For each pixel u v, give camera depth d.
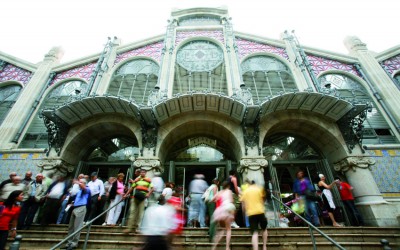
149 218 2.96
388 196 7.80
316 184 8.53
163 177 8.72
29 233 5.27
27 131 9.95
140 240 5.05
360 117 8.27
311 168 9.03
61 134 8.62
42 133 9.92
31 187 6.00
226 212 4.14
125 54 12.76
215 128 9.27
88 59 12.50
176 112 8.76
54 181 6.46
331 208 6.46
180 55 12.09
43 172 8.11
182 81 11.07
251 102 8.60
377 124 9.66
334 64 11.87
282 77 11.40
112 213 6.14
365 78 10.99
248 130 8.60
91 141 9.62
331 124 8.88
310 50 12.38
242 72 11.44
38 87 11.31
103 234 5.18
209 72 11.23
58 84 11.69
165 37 12.71
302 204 6.48
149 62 12.19
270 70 11.62
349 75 11.41
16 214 4.33
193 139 9.91
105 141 9.95
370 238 5.27
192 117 8.95
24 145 9.55
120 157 9.52
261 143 8.38
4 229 3.97
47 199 6.08
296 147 9.68
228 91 10.34
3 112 10.67
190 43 12.80
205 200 5.60
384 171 8.30
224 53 11.91
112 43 13.05
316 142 9.55
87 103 8.41
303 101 8.48
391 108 9.91
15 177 5.23
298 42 12.29
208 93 8.01
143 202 5.54
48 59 12.70
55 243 4.72
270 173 8.41
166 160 9.38
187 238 5.16
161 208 3.07
